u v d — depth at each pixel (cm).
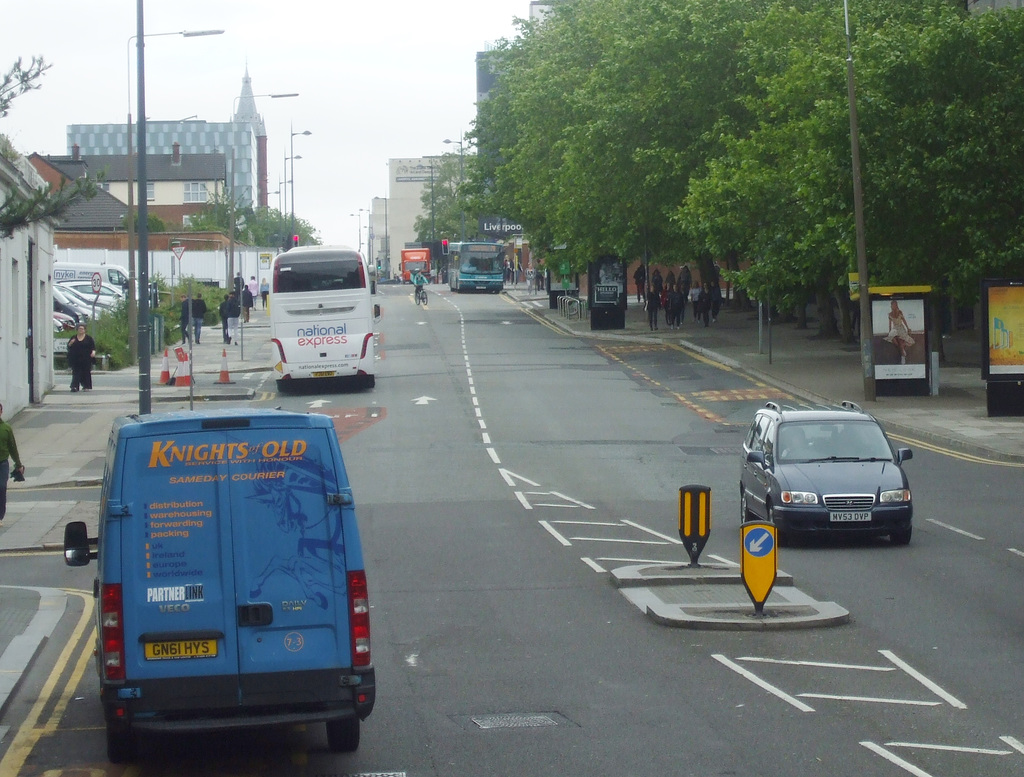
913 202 3394
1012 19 3359
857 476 1764
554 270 6969
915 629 1262
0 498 1900
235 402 3675
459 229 15388
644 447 2791
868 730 921
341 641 853
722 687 1058
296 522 852
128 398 3766
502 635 1279
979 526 1895
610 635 1270
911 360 3400
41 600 1520
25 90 1733
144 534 838
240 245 9162
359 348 3841
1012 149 3309
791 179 3894
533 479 2416
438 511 2098
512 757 877
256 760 894
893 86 3378
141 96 2522
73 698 1085
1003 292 3023
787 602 1380
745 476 1952
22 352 3469
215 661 839
